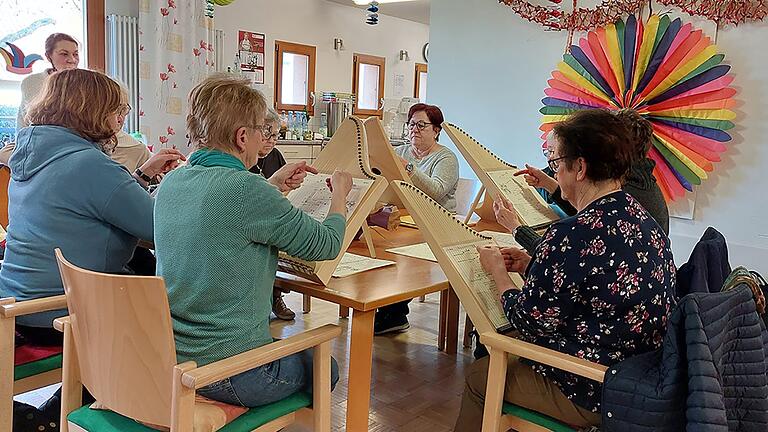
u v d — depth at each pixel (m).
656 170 3.50
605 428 1.34
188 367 1.21
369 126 2.47
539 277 1.45
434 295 4.01
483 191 2.79
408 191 1.84
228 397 1.44
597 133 1.50
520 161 4.25
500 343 1.50
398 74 8.11
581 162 1.53
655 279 1.43
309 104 7.04
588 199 1.57
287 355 1.41
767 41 3.11
